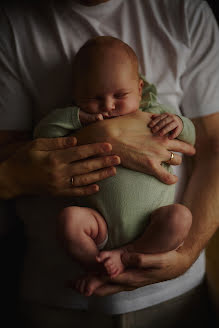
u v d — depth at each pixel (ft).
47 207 3.79
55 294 3.69
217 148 3.72
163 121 3.28
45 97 3.89
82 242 2.96
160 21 3.89
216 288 4.22
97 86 3.37
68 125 3.38
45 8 3.91
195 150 3.90
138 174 3.21
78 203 3.47
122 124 3.31
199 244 3.48
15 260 5.41
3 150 3.83
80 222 2.98
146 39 3.90
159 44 3.88
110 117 3.48
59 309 3.75
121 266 2.97
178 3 3.90
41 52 3.85
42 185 3.39
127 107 3.42
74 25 3.90
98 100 3.43
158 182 3.23
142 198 3.16
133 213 3.14
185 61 3.87
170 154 3.29
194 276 3.90
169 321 3.84
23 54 3.87
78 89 3.47
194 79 3.86
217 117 3.77
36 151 3.39
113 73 3.34
